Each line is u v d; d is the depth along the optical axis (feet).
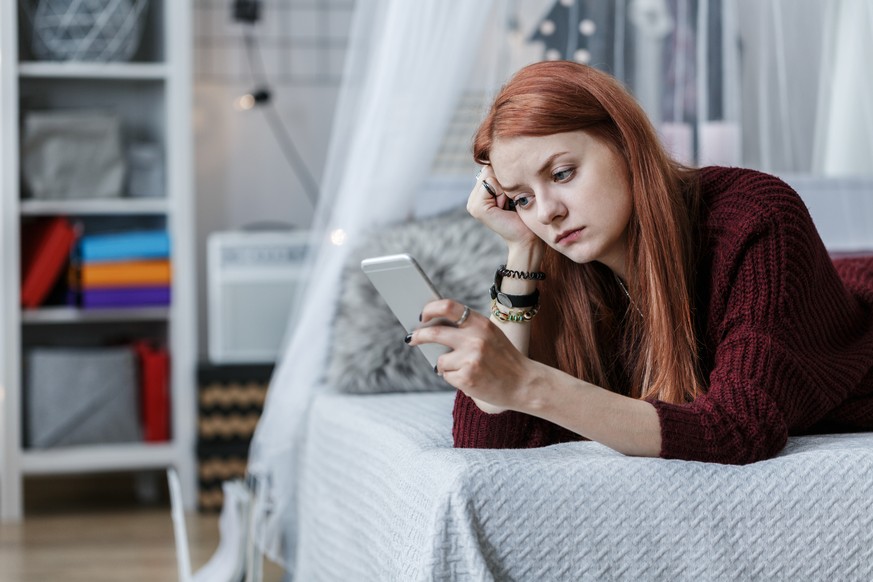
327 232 7.80
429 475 4.00
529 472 3.74
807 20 8.29
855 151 8.38
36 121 11.09
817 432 4.75
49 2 11.11
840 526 3.84
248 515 7.00
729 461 3.87
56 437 11.01
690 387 4.21
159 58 11.96
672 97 8.74
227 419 10.97
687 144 8.69
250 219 12.99
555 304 4.66
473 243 7.04
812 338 4.23
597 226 4.08
